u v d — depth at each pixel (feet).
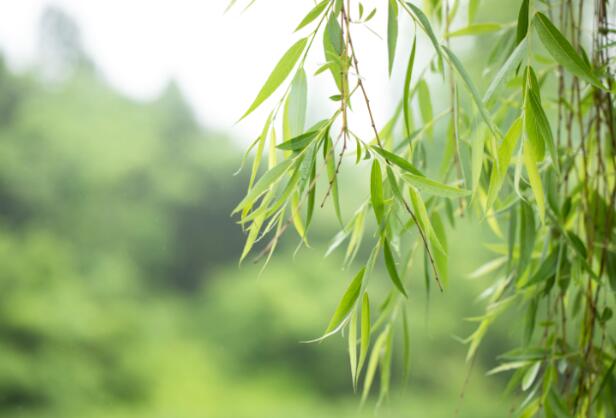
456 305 38.91
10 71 47.91
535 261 4.83
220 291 47.47
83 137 47.67
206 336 46.75
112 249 47.19
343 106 2.97
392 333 4.74
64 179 47.11
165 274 48.16
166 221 48.47
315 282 44.65
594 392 4.69
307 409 43.55
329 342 44.06
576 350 4.42
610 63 4.09
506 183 4.98
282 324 44.73
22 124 47.19
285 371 44.91
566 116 4.58
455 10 5.15
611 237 4.37
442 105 33.81
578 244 4.21
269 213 3.22
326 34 3.25
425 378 40.24
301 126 3.24
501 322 37.09
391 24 3.19
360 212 4.10
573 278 4.33
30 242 45.21
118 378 44.96
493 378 39.24
